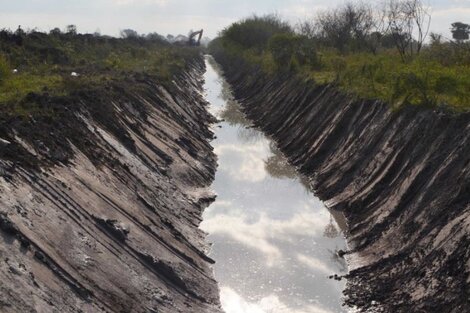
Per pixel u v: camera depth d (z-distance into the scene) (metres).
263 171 31.28
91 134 21.12
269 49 60.03
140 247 16.03
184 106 43.84
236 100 61.78
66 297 11.50
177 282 15.78
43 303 10.61
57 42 50.84
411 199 19.25
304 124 36.09
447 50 34.44
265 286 17.48
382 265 17.41
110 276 13.59
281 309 16.02
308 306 16.19
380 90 29.39
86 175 17.53
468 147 17.80
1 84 24.45
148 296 14.12
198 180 27.83
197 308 15.28
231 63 93.81
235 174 30.64
